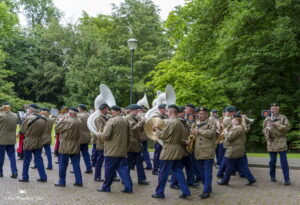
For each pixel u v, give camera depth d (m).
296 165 10.97
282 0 16.66
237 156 7.91
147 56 33.88
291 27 16.97
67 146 7.82
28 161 8.37
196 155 7.12
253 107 20.30
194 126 7.30
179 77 16.83
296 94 19.14
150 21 36.69
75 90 30.50
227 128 8.15
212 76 20.22
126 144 7.35
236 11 18.14
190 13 21.03
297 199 6.84
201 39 20.55
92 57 30.83
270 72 19.48
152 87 33.12
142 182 8.30
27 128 8.25
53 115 11.60
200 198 6.95
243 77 18.20
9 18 36.56
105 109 8.51
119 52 34.84
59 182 7.93
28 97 41.78
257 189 7.79
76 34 37.78
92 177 9.18
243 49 18.44
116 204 6.39
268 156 13.75
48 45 39.06
